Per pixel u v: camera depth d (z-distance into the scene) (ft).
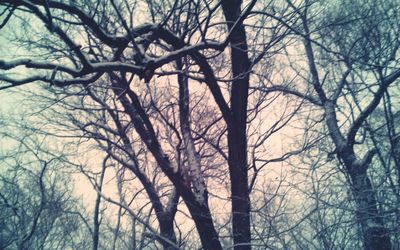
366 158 21.81
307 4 17.92
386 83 20.02
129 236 32.04
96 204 28.68
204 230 21.24
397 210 18.26
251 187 23.35
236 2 20.15
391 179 18.99
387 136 20.21
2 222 28.91
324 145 23.81
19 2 9.79
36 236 31.48
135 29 13.92
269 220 19.58
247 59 21.33
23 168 25.81
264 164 23.11
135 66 12.19
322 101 25.70
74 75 10.97
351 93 22.09
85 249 36.32
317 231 19.21
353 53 22.15
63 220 34.24
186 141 24.82
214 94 21.11
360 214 19.31
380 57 20.95
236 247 20.38
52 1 10.93
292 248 20.54
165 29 16.17
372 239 19.01
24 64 9.92
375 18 21.93
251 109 26.04
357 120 22.71
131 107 23.24
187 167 24.97
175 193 29.01
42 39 20.11
